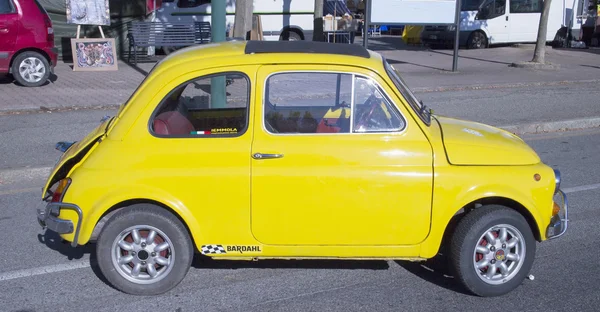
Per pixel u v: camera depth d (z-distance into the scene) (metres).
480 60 19.67
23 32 12.70
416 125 4.59
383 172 4.50
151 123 4.57
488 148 4.68
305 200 4.51
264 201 4.52
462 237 4.66
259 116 4.53
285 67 4.57
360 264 5.41
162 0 18.70
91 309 4.59
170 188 4.50
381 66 4.64
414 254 4.66
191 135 4.55
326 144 4.53
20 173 7.68
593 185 7.70
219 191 4.50
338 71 4.57
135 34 16.77
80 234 4.54
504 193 4.54
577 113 11.59
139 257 4.67
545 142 10.02
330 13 21.72
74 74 14.84
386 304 4.71
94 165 4.54
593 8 24.91
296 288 4.95
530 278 5.15
